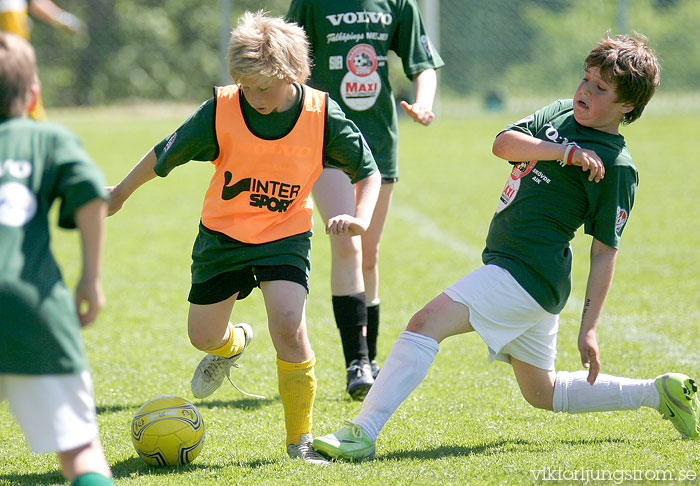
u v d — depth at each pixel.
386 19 17.16
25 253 8.73
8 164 8.80
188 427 11.93
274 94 11.82
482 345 19.20
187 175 48.22
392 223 34.72
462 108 74.88
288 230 12.37
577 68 78.56
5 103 9.05
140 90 81.12
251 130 12.19
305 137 12.31
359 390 15.39
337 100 17.11
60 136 9.06
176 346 19.38
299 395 12.10
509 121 67.69
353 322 15.80
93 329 20.77
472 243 31.05
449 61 78.94
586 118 12.16
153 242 31.56
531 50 78.94
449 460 11.74
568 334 19.81
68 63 78.62
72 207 8.78
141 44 80.94
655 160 48.75
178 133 12.36
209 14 83.12
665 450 12.13
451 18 78.62
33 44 76.88
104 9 79.56
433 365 17.62
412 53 17.66
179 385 16.67
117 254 29.55
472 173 46.84
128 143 55.94
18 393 8.77
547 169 12.25
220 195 12.47
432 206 38.06
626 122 12.51
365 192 12.69
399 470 11.27
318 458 11.94
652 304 22.44
